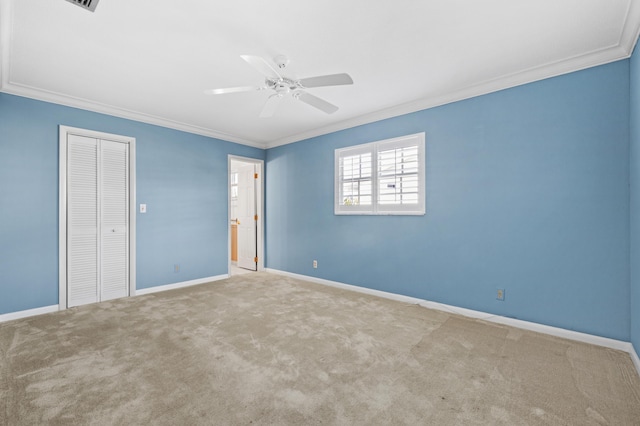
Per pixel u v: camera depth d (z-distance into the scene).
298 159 5.02
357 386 1.87
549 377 1.97
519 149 2.84
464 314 3.18
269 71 2.26
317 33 2.18
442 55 2.49
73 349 2.36
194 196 4.62
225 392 1.81
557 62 2.59
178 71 2.76
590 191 2.49
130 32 2.16
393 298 3.77
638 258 2.08
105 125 3.73
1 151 3.04
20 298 3.13
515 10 1.93
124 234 3.92
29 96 3.18
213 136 4.85
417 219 3.55
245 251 5.94
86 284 3.60
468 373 2.02
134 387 1.85
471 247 3.14
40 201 3.26
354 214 4.19
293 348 2.39
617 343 2.37
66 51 2.41
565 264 2.61
